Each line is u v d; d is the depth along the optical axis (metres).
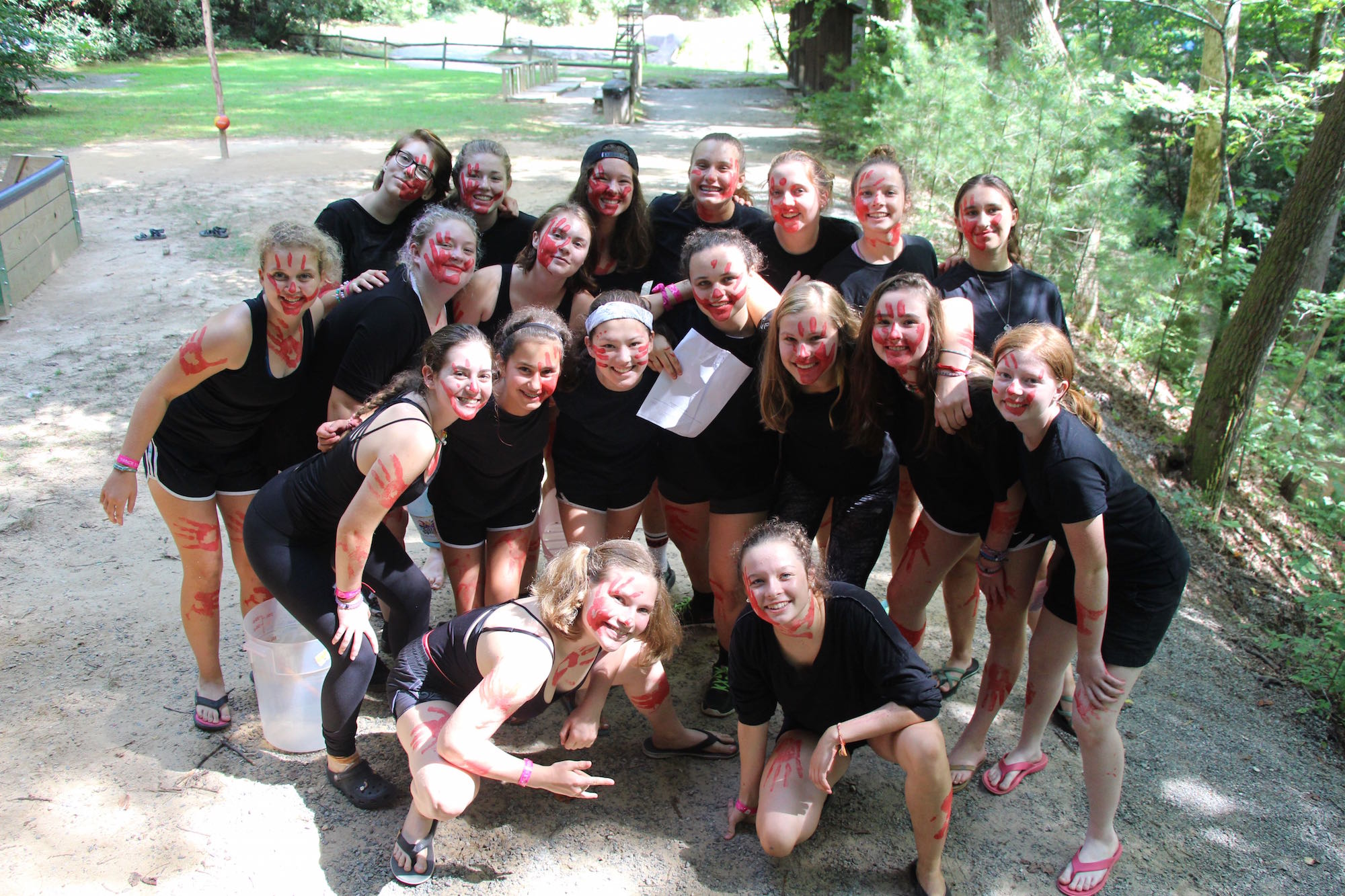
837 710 2.94
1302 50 13.05
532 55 31.52
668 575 4.55
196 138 15.31
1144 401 8.52
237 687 3.70
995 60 10.75
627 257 4.13
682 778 3.37
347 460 2.80
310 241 2.91
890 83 12.01
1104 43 14.27
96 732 3.43
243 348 2.98
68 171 9.01
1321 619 5.23
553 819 3.16
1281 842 3.23
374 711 3.60
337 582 2.89
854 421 3.18
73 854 2.91
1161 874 3.05
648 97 22.97
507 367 3.04
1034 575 3.27
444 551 3.53
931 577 3.46
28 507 4.94
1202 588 5.72
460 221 3.28
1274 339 6.93
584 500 3.58
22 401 6.11
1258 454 8.15
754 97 23.34
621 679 3.19
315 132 15.97
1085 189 8.62
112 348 6.98
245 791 3.20
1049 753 3.54
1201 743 3.72
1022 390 2.64
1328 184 6.40
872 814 3.22
